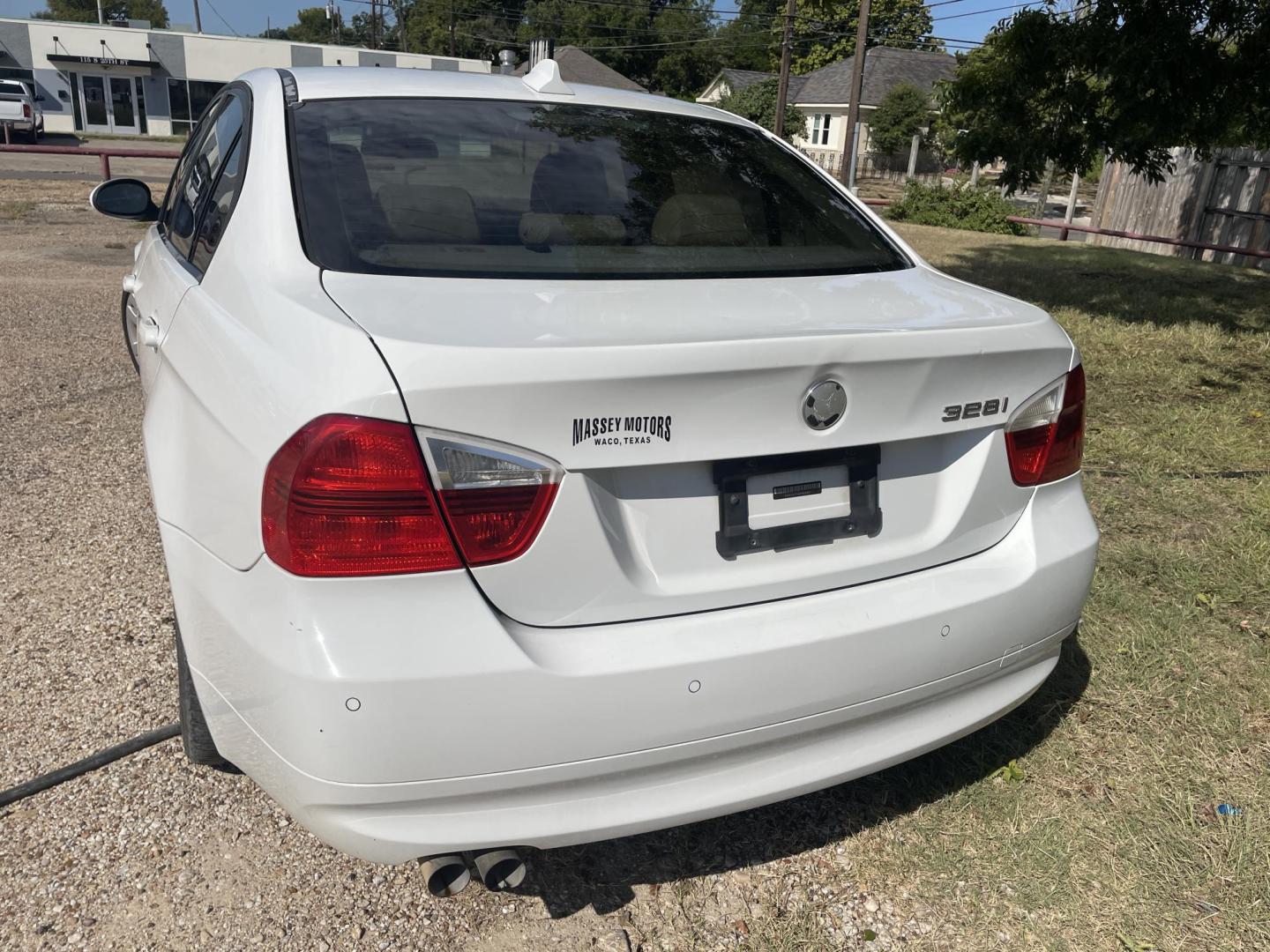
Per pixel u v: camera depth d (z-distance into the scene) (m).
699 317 1.82
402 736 1.54
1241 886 2.16
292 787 1.62
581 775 1.67
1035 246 15.27
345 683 1.51
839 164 41.03
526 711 1.59
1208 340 7.25
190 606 1.80
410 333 1.57
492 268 1.96
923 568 1.99
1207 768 2.54
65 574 3.37
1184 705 2.77
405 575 1.54
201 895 2.07
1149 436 4.93
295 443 1.53
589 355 1.55
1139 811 2.39
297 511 1.53
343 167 2.17
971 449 2.01
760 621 1.78
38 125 31.39
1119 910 2.10
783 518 1.82
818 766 1.89
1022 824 2.35
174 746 2.54
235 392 1.71
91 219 13.21
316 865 2.17
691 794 1.78
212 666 1.75
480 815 1.64
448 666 1.54
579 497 1.62
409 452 1.51
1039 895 2.14
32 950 1.92
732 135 2.81
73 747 2.50
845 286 2.19
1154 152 8.62
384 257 1.94
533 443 1.56
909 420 1.86
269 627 1.57
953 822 2.36
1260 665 2.96
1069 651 3.03
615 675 1.63
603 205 2.28
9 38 37.00
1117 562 3.54
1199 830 2.32
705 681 1.70
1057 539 2.12
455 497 1.54
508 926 2.04
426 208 2.11
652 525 1.72
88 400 5.28
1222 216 14.02
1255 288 10.46
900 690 1.92
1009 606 2.02
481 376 1.51
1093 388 5.92
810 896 2.14
